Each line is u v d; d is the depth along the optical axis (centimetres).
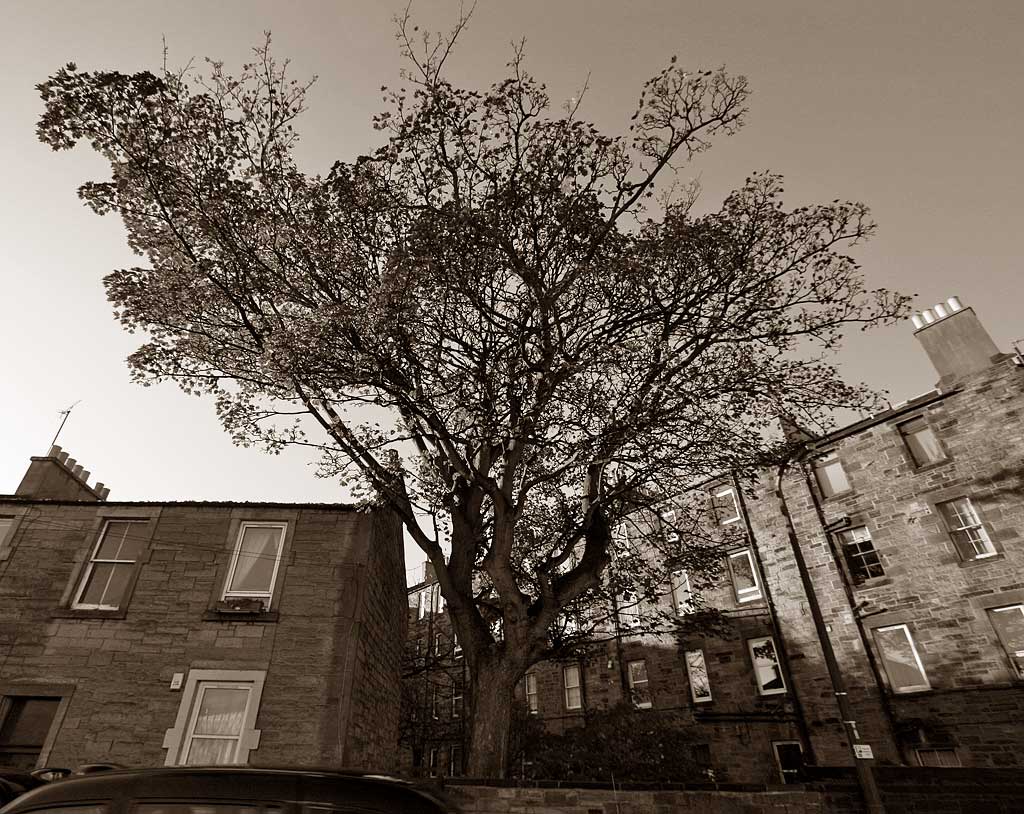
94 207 1174
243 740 1153
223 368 1355
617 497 1466
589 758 1750
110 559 1384
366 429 1347
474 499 1403
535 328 1284
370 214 1252
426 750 3044
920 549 1995
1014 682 1686
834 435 2312
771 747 2106
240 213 1208
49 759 1128
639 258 1270
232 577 1363
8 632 1265
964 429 2002
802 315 1361
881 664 1969
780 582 2292
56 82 1016
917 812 902
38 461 1661
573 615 1856
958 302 2108
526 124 1259
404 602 1947
